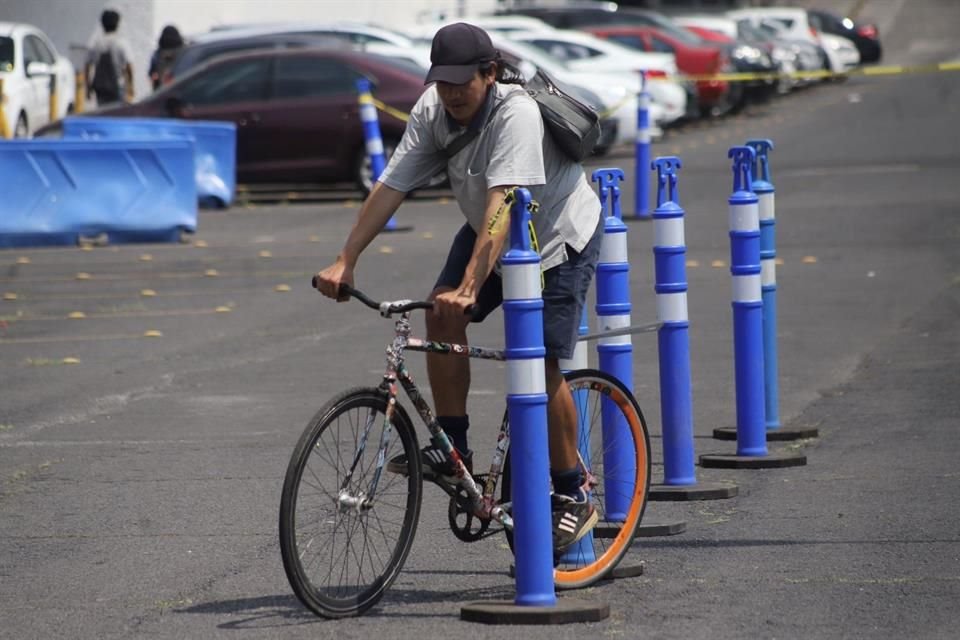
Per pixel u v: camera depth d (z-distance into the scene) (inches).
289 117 2135.8
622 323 628.7
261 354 1109.1
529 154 512.7
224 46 2501.2
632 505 583.8
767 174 814.5
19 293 1403.8
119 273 1509.6
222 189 2057.1
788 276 1389.0
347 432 525.7
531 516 517.7
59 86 2620.6
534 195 527.5
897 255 1478.8
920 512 658.8
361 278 1434.5
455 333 537.0
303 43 2498.8
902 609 527.2
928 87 3981.3
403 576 587.2
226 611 545.3
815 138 2765.7
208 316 1274.6
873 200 1876.2
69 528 671.1
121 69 2479.1
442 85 513.7
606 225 626.8
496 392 960.3
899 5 6737.2
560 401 546.6
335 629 518.3
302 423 882.1
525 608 518.3
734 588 558.9
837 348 1067.9
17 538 656.4
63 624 534.3
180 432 867.4
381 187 540.1
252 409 925.8
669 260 695.7
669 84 2876.5
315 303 1325.0
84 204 1707.7
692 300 1280.8
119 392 989.2
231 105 2151.8
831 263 1448.1
